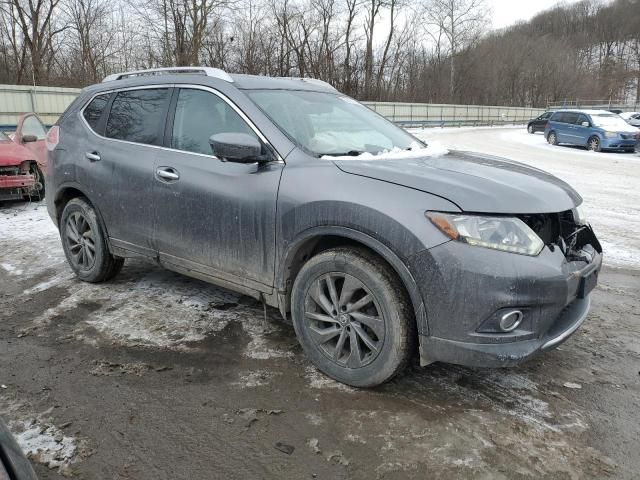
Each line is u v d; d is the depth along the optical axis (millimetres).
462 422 2631
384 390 2906
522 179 2973
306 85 3986
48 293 4309
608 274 5164
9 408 2699
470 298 2473
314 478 2236
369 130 3732
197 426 2574
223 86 3480
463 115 42781
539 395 2895
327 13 37812
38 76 31219
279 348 3377
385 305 2693
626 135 19312
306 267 2980
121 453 2373
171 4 30062
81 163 4254
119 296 4238
